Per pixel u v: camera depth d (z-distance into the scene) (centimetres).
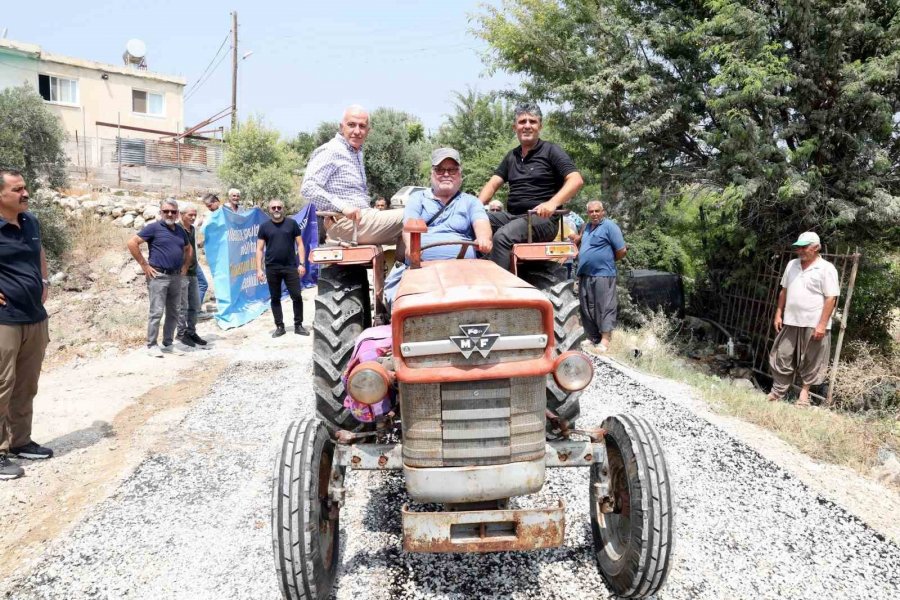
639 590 268
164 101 2738
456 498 243
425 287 254
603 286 798
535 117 441
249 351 800
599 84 962
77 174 1798
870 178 834
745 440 506
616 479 290
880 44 844
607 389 634
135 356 777
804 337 674
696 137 978
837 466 470
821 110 851
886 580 314
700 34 883
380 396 243
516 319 240
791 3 824
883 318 962
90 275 1152
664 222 1138
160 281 774
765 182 841
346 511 381
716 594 299
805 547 343
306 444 263
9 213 428
